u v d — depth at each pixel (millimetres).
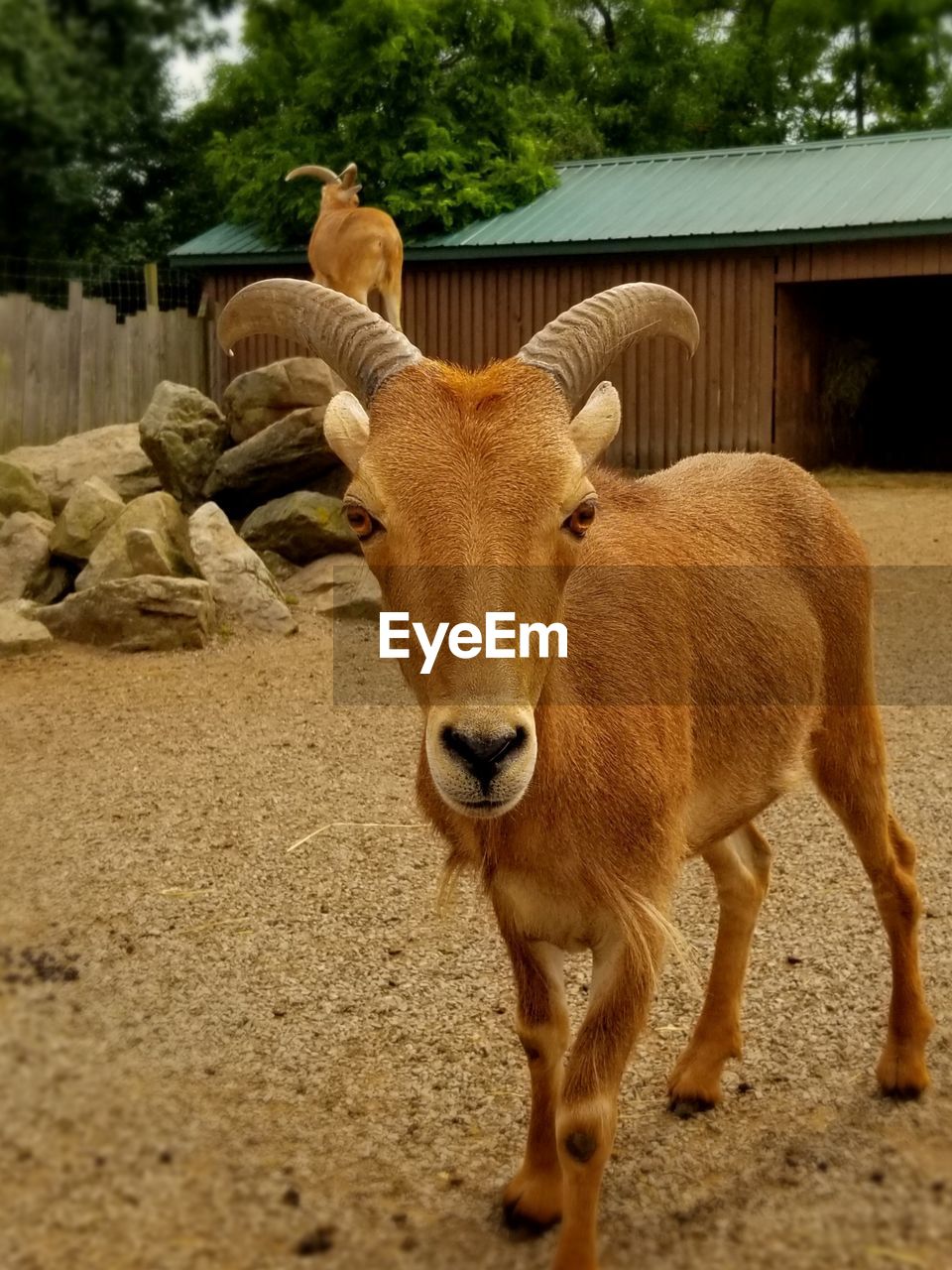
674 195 18016
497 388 2787
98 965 3730
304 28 14836
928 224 15508
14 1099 2641
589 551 3211
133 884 4809
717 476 3988
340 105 18031
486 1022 3967
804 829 5703
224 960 4195
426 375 2834
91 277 17203
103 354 16750
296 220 18141
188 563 9617
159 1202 2449
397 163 17938
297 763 6555
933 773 6484
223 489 10828
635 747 2969
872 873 3805
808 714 3773
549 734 2768
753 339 16875
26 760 6504
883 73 23062
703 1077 3598
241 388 11062
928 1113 3480
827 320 18438
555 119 22609
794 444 17562
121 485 11141
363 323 3061
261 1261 2402
